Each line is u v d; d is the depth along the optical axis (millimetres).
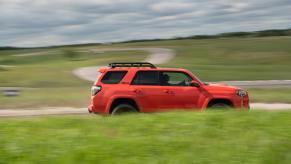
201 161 5906
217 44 155500
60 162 5852
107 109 13406
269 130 7102
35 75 60500
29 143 6484
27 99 24094
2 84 49688
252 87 35031
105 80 13602
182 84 13812
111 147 6297
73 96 26000
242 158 5996
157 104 13602
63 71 66875
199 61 95688
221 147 6352
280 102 23703
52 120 8320
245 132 7035
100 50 183875
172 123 7652
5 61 156625
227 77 52875
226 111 8820
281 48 120312
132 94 13453
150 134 7039
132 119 8148
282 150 6242
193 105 13742
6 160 5883
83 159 5918
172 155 6062
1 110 21125
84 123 8000
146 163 5816
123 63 14188
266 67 69000
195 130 7176
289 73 56906
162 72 13820
